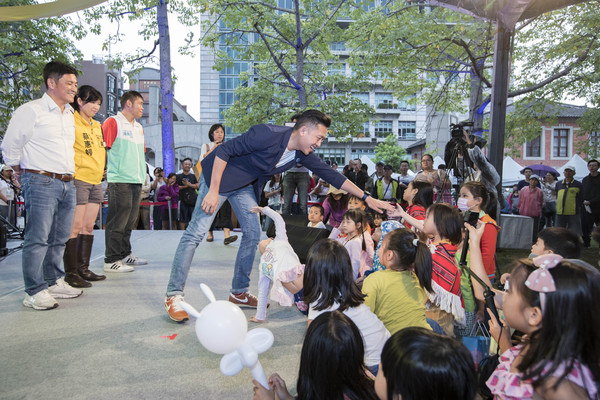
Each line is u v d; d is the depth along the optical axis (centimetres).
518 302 146
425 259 252
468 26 1330
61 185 344
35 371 233
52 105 334
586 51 1244
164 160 1409
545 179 1214
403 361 122
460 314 278
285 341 288
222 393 214
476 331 298
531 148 3472
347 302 223
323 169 346
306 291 229
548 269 131
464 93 1805
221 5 1382
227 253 606
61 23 1302
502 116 600
